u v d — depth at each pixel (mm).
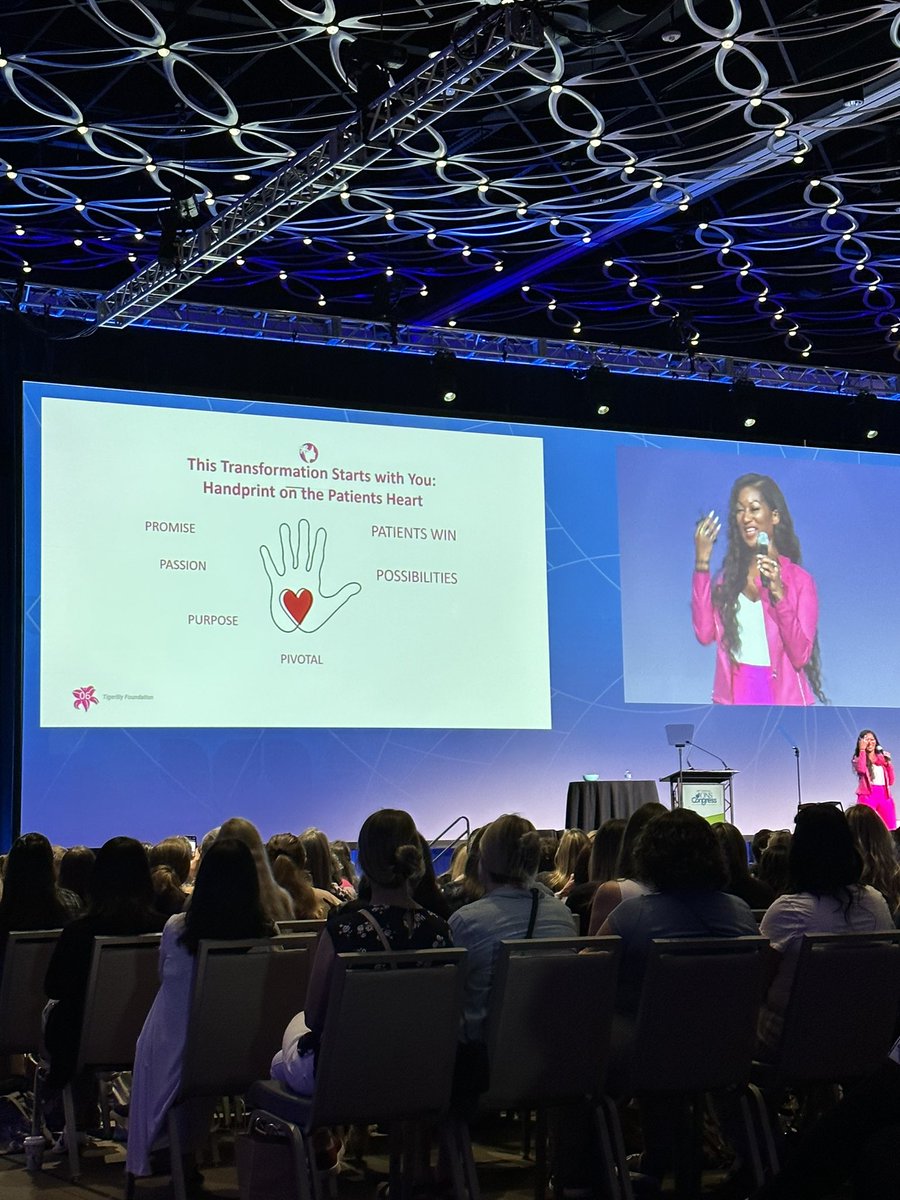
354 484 13344
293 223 12078
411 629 13383
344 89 10109
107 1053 4863
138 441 12734
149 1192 4883
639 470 14391
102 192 11500
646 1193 4562
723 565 14570
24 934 5203
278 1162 4023
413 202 11797
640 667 14133
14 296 13000
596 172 11102
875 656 15031
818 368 15820
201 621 12734
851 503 15188
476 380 15734
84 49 9172
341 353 15258
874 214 12094
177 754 12523
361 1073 3812
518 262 13297
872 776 14523
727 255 13219
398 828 4121
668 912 4348
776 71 9781
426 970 3857
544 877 6602
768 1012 4613
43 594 12305
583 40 9258
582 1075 4145
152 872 5777
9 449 13742
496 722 13562
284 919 5059
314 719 12969
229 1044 4383
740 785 14328
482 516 13750
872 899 4680
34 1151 5301
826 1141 2602
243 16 9359
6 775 13383
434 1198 4309
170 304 13625
